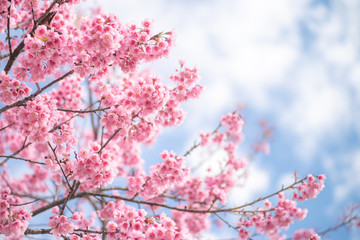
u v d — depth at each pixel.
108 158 4.30
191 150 6.40
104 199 5.62
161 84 4.53
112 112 4.62
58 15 4.69
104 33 3.85
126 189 6.18
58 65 3.99
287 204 5.27
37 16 5.07
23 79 4.10
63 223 4.25
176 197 7.02
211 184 7.30
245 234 5.25
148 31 4.26
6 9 4.48
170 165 5.14
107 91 4.84
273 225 5.23
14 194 5.81
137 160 7.58
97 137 6.68
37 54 3.82
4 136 7.62
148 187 5.57
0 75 4.03
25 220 4.20
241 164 7.73
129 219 4.27
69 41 3.89
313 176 5.16
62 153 4.54
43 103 4.21
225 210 5.21
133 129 5.23
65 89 6.03
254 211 5.25
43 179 8.24
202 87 5.23
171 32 4.34
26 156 8.05
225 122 7.12
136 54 4.29
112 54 4.18
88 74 4.23
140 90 4.58
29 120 4.03
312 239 5.58
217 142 7.23
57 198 5.89
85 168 4.23
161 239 4.09
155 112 4.61
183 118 5.32
